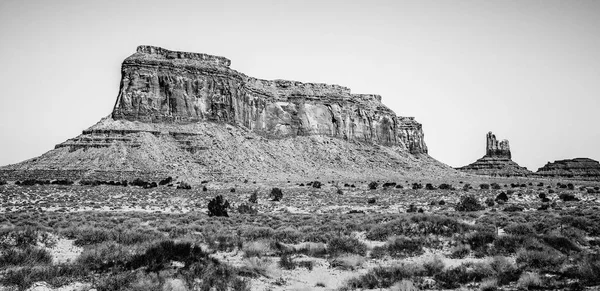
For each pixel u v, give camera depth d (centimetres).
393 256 2862
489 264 2452
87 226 3634
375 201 8488
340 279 2353
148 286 1988
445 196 9538
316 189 11750
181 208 7294
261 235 3453
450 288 2145
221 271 2286
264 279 2319
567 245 2891
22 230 2992
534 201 8350
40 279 2144
